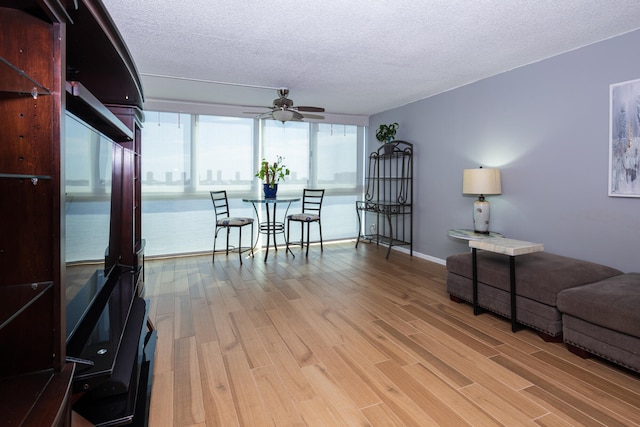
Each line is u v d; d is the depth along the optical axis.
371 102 5.10
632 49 2.64
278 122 5.62
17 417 0.78
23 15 0.90
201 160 5.15
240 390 1.88
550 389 1.88
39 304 0.95
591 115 2.92
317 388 1.89
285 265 4.57
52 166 0.94
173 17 2.44
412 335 2.53
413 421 1.64
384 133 5.25
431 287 3.64
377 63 3.39
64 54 0.96
